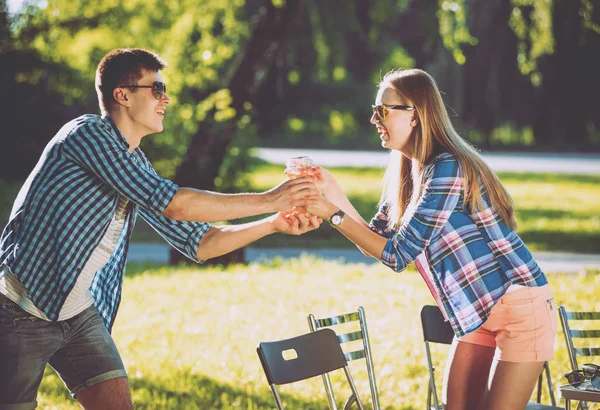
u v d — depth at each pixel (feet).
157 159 55.72
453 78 111.24
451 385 14.67
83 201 12.98
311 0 63.00
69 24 63.72
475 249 14.05
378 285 39.32
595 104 120.88
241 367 25.66
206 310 34.12
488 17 98.84
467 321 14.02
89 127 13.29
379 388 23.86
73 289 13.29
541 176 101.81
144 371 25.05
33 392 13.25
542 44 67.15
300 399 22.82
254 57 49.78
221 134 49.57
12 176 84.38
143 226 65.51
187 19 55.11
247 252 53.21
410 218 14.06
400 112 14.38
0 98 78.95
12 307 12.97
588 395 13.55
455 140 14.26
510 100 123.03
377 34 64.90
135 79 13.62
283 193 13.75
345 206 15.90
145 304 35.29
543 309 14.03
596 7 62.69
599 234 59.26
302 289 38.40
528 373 13.93
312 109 159.43
